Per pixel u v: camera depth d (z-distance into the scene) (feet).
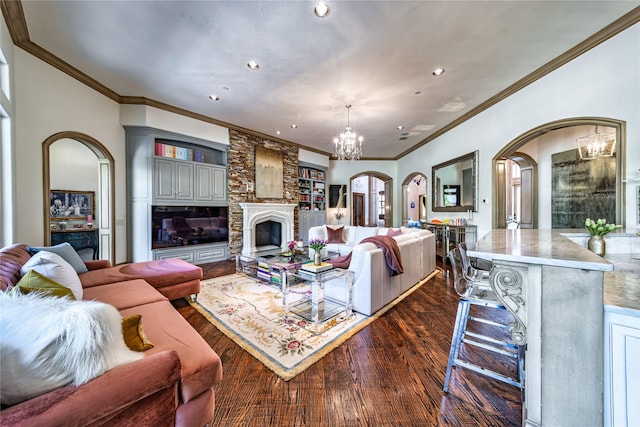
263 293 11.34
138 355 3.55
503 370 6.07
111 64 10.68
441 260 17.89
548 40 8.98
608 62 8.62
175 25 8.34
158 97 13.91
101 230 13.67
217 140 17.48
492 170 13.88
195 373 3.98
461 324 5.53
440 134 19.29
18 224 9.39
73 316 2.94
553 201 15.58
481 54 9.76
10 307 2.98
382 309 9.68
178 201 15.84
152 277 9.08
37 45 9.53
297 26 8.29
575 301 3.20
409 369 6.18
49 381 2.78
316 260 9.96
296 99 13.79
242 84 12.24
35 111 9.89
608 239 7.20
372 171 28.32
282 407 5.02
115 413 2.98
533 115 11.30
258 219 19.75
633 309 2.89
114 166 13.67
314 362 6.42
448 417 4.80
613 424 3.05
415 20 7.97
